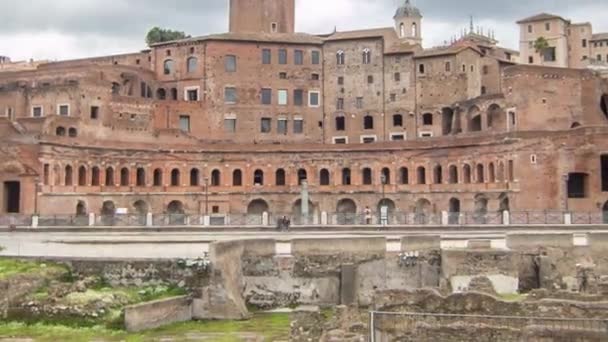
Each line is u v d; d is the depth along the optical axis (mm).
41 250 49625
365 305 42344
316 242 45812
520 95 106438
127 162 105750
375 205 110500
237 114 124312
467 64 121875
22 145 89188
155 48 127938
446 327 28422
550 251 46875
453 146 105188
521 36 163250
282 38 128000
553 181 92938
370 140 125375
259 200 113375
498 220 75875
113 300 38656
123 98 114062
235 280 43625
